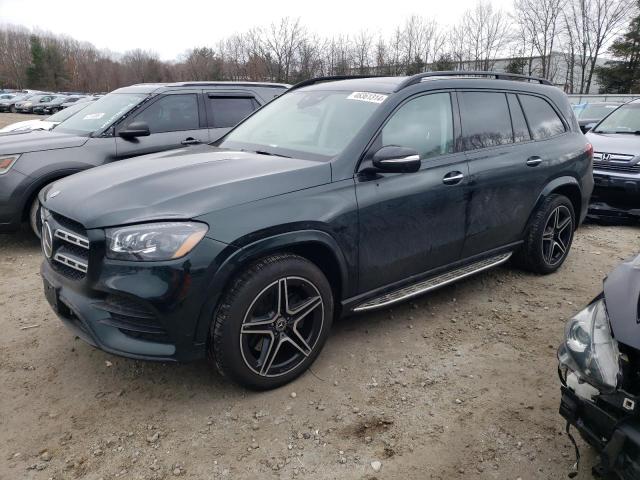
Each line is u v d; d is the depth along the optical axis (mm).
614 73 40781
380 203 3240
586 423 2078
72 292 2789
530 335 3732
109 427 2703
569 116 4922
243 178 2848
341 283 3188
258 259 2799
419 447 2596
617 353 1964
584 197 4969
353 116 3441
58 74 74812
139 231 2539
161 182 2850
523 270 4918
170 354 2629
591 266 5176
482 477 2416
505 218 4203
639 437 1823
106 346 2648
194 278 2553
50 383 3066
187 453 2533
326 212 2979
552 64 44812
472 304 4211
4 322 3803
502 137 4168
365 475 2418
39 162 5348
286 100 4184
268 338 2891
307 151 3367
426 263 3682
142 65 73000
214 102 6668
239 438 2633
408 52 41594
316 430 2697
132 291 2529
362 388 3053
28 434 2646
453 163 3705
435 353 3459
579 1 41688
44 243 3039
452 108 3820
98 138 5770
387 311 4047
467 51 45500
